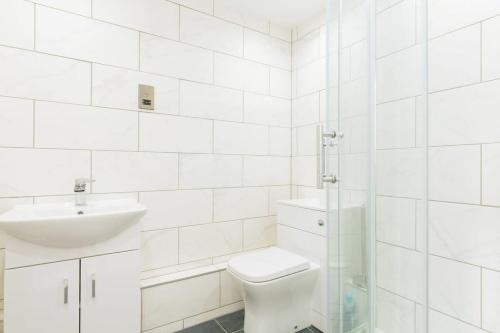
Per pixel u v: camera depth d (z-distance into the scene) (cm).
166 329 158
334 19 105
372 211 85
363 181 90
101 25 150
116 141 155
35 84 135
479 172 115
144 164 163
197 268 179
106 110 152
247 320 153
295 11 203
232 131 197
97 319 120
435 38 129
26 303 107
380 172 84
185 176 177
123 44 157
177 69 175
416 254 83
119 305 124
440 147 128
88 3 147
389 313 83
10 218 103
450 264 124
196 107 182
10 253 105
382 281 84
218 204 190
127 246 127
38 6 135
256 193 208
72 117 143
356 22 92
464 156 119
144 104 163
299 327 160
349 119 98
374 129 85
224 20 194
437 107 129
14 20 131
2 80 128
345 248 102
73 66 143
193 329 163
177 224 174
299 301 160
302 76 218
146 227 163
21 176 132
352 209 97
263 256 163
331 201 112
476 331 115
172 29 173
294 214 181
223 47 193
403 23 83
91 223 113
